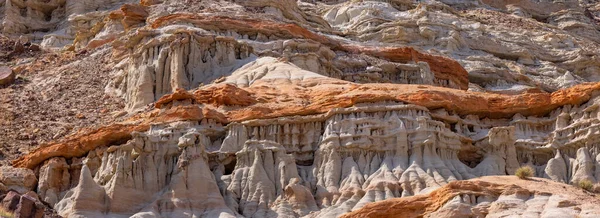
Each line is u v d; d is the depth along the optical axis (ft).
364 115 177.78
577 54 345.51
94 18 325.62
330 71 229.86
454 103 183.83
